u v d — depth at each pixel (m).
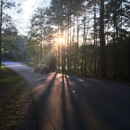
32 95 10.23
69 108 7.20
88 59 36.53
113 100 8.35
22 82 16.56
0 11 26.50
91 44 33.44
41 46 47.91
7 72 29.67
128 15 21.94
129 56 24.47
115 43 24.47
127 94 9.72
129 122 5.45
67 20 33.16
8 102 9.01
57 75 24.91
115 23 23.09
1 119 6.32
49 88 12.66
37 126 5.32
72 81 16.80
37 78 20.17
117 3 21.83
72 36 36.59
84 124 5.38
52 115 6.35
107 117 5.96
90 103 7.91
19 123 5.73
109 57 27.20
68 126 5.26
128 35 24.03
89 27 30.61
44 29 42.25
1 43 33.09
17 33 32.97
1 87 15.31
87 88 12.15
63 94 10.22
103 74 19.86
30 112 6.84
